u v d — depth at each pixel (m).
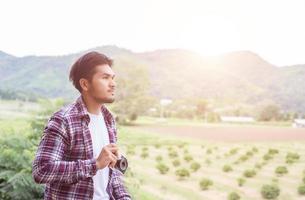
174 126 67.69
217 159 35.31
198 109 82.06
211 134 55.69
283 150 37.62
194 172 28.17
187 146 44.50
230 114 77.00
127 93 70.19
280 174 26.22
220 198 19.20
